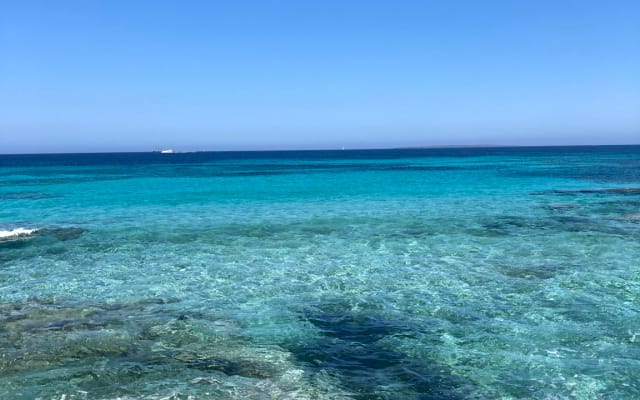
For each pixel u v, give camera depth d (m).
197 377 8.25
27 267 15.44
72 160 132.62
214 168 80.38
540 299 11.96
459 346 9.43
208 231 21.02
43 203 31.33
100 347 9.40
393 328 10.34
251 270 14.93
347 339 9.82
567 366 8.58
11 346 9.41
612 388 7.86
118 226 22.34
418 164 90.56
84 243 18.75
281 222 23.16
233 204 30.25
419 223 22.45
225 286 13.38
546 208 26.78
